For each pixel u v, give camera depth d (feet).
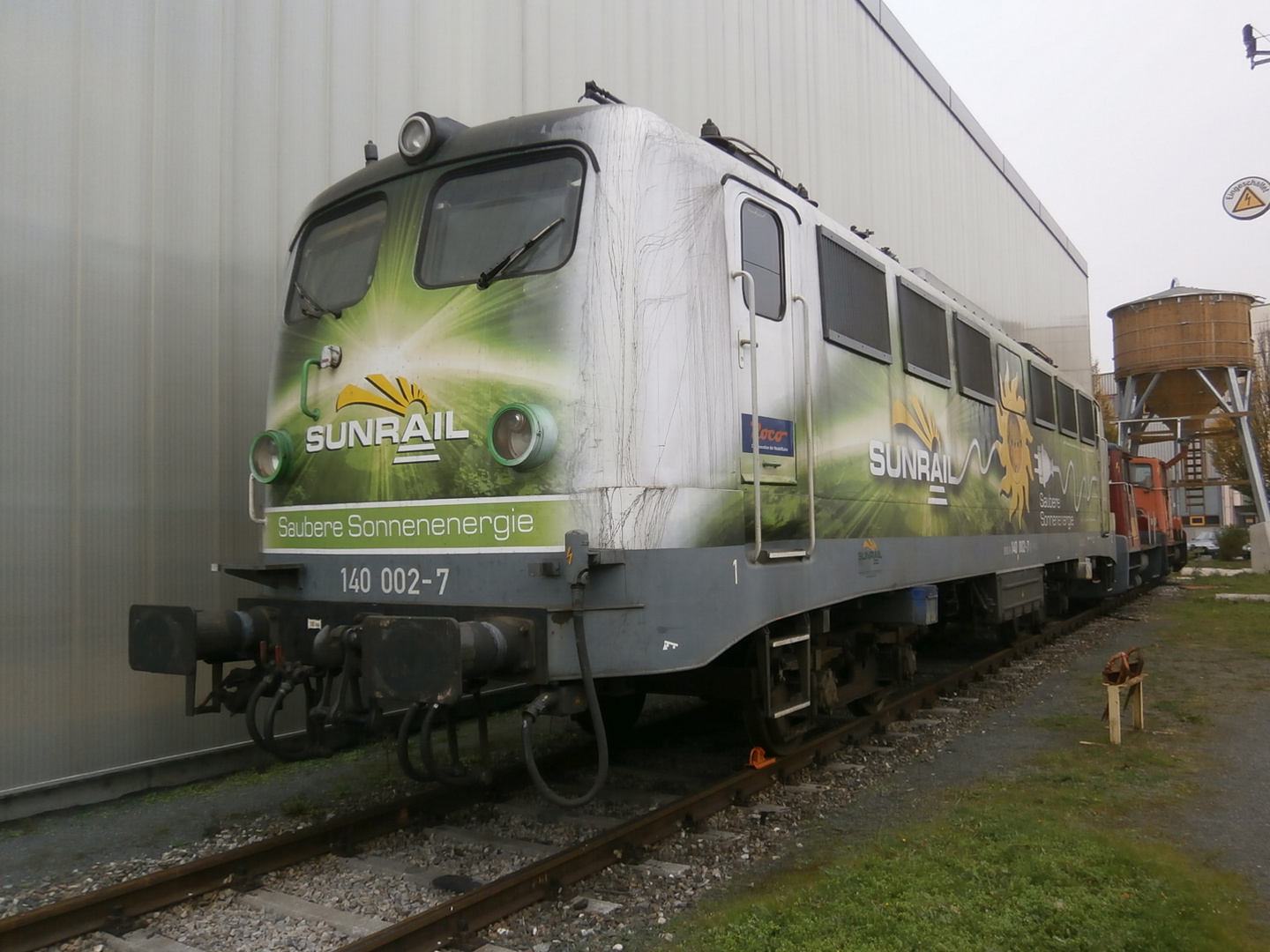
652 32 34.73
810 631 19.30
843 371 20.61
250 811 18.92
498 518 14.56
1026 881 14.12
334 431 16.76
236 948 12.51
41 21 19.07
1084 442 44.83
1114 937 12.35
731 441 16.01
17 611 18.57
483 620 13.94
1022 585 34.01
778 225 18.65
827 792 19.17
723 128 38.24
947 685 29.53
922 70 58.44
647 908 13.60
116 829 17.97
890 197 52.80
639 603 14.15
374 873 14.97
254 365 22.89
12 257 18.58
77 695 19.49
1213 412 80.12
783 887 14.29
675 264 15.29
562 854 14.39
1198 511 152.05
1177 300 76.02
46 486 19.06
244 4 22.67
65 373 19.39
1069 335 89.56
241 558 22.48
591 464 14.06
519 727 25.57
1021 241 76.23
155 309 20.97
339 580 16.44
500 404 14.76
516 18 29.22
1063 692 29.86
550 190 15.42
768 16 42.06
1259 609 49.49
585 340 14.33
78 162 19.62
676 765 21.45
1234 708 26.61
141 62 20.72
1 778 18.33
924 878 14.35
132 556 20.47
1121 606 55.47
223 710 22.04
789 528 17.97
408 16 26.27
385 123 25.67
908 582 23.11
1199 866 15.03
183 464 21.43
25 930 12.50
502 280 15.12
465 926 12.60
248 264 22.75
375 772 21.42
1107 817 17.39
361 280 17.46
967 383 28.53
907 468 23.59
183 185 21.49
